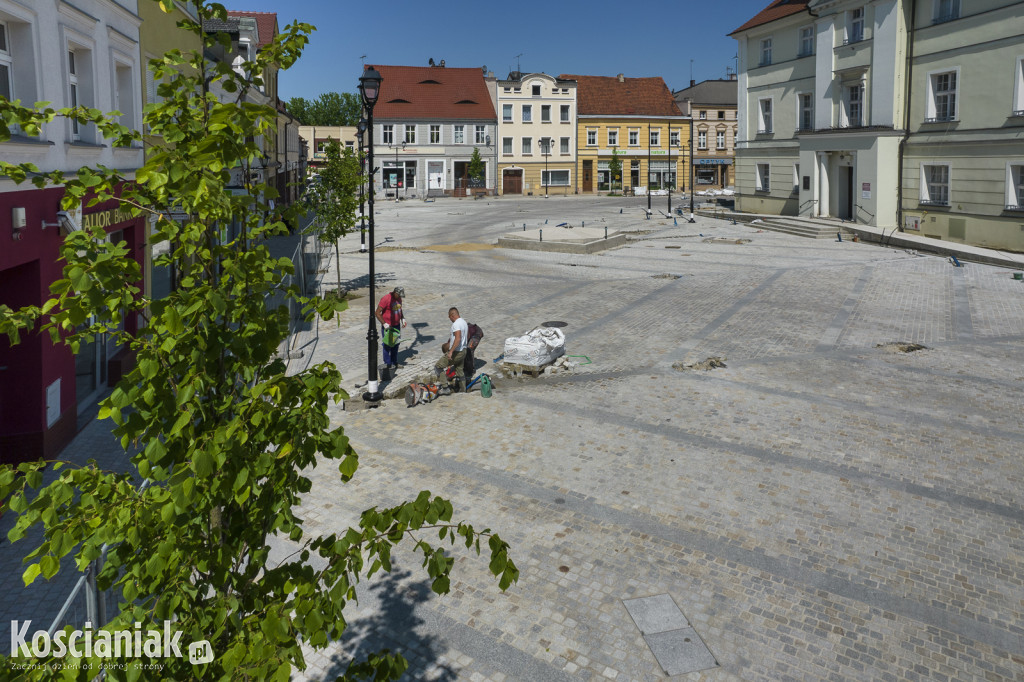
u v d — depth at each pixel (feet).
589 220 159.84
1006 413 41.52
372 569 10.13
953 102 104.06
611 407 43.34
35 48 33.60
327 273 92.27
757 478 34.06
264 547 11.16
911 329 60.54
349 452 10.84
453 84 254.06
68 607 16.12
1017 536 28.91
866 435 38.81
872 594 25.38
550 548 28.32
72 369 38.14
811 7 123.13
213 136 9.83
